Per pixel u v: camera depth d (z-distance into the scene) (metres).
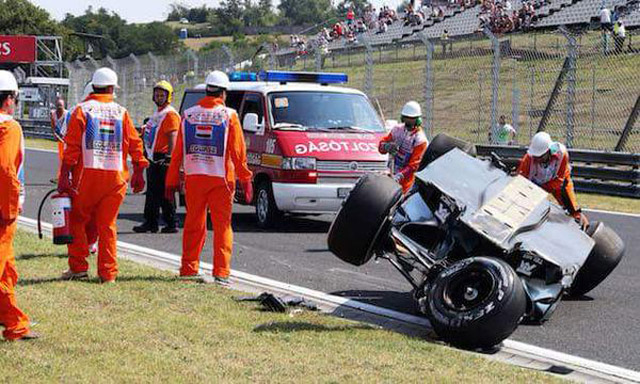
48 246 10.62
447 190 8.08
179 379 5.68
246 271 10.23
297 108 14.02
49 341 6.45
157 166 12.54
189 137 8.98
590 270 9.17
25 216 14.18
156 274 9.16
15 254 10.02
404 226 8.52
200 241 9.13
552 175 9.42
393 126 12.88
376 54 34.44
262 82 14.79
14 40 54.38
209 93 9.01
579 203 17.80
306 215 15.31
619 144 20.22
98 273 8.63
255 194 13.95
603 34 29.81
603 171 18.78
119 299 7.88
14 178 6.25
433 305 7.09
